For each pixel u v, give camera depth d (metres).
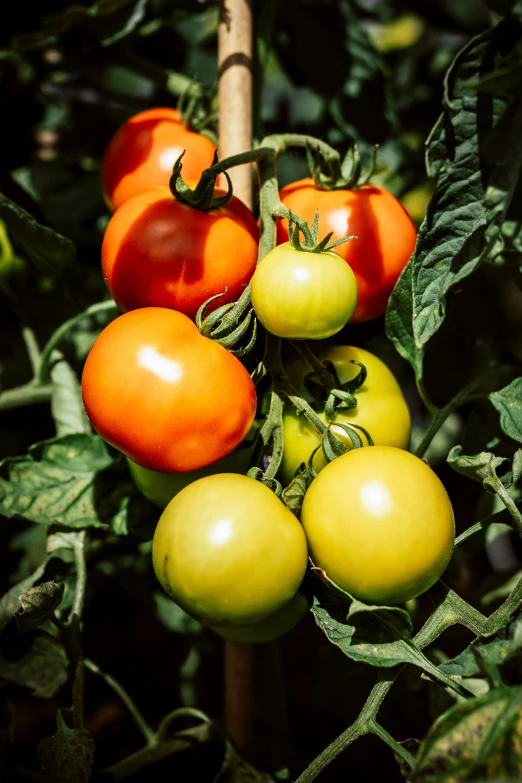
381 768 0.65
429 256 0.43
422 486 0.40
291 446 0.44
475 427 0.51
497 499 0.52
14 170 0.68
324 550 0.40
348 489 0.40
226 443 0.41
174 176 0.43
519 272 0.49
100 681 0.69
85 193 0.67
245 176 0.49
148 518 0.49
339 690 0.66
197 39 0.73
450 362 0.60
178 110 0.54
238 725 0.53
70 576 0.53
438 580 0.43
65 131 0.69
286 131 0.69
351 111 0.65
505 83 0.40
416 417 0.72
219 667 0.67
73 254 0.54
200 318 0.42
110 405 0.40
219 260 0.43
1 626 0.50
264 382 0.47
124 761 0.52
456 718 0.36
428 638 0.42
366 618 0.41
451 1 0.76
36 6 0.63
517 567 0.58
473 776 0.36
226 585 0.39
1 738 0.50
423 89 0.76
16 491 0.48
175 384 0.40
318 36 0.66
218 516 0.39
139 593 0.63
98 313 0.65
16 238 0.53
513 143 0.41
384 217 0.46
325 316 0.40
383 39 0.86
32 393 0.57
